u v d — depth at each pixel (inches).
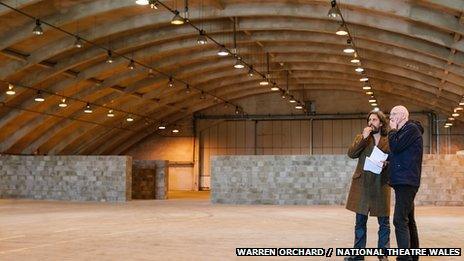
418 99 1455.5
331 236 470.9
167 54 1165.1
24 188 1222.9
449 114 1540.4
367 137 306.8
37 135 1422.2
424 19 781.3
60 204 1048.8
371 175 305.0
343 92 1654.8
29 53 999.6
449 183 963.3
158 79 1310.3
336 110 1659.7
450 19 775.1
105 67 1143.0
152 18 903.7
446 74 1098.7
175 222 628.7
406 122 272.1
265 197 1032.2
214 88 1480.1
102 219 679.7
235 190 1047.6
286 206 970.1
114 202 1131.3
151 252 368.2
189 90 1355.8
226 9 871.7
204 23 966.4
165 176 1266.0
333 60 1195.3
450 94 1284.4
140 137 1743.4
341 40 1005.8
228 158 1055.0
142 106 1526.8
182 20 740.0
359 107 1644.9
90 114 1457.9
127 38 1010.7
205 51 1152.8
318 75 1400.1
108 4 834.2
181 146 1755.7
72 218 698.8
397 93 1456.7
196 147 1744.6
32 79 1090.7
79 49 1045.8
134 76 1234.6
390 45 1035.9
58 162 1206.9
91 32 941.8
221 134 1745.8
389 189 306.2
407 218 272.2
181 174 1753.2
